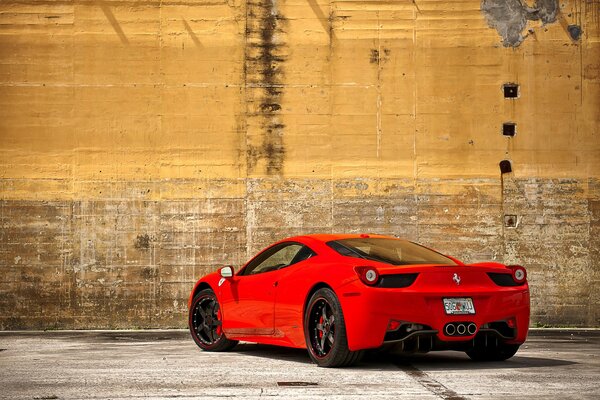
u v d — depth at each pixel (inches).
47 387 271.3
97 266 609.9
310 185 618.8
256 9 625.6
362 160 621.0
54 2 622.2
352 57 625.6
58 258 609.9
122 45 622.2
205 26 624.4
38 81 617.9
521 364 337.4
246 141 619.5
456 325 319.0
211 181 616.4
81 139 616.1
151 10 624.1
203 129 619.5
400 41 626.2
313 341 333.4
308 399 241.9
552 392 255.1
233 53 623.5
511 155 623.5
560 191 622.5
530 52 627.2
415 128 623.2
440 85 625.0
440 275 320.2
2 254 608.4
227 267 381.7
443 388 264.1
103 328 607.5
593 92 625.9
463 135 623.5
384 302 312.3
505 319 329.7
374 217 618.5
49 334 552.4
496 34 627.5
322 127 621.9
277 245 381.7
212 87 621.9
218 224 615.2
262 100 621.9
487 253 619.2
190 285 612.1
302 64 624.1
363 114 623.2
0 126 614.2
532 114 624.7
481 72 625.6
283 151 620.1
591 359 360.2
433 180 620.7
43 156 613.6
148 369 321.4
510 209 621.0
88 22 622.2
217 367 327.3
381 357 365.4
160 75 621.3
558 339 490.9
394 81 625.0
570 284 619.2
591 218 621.9
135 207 614.2
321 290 329.1
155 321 609.3
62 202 612.4
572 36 629.3
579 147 624.7
